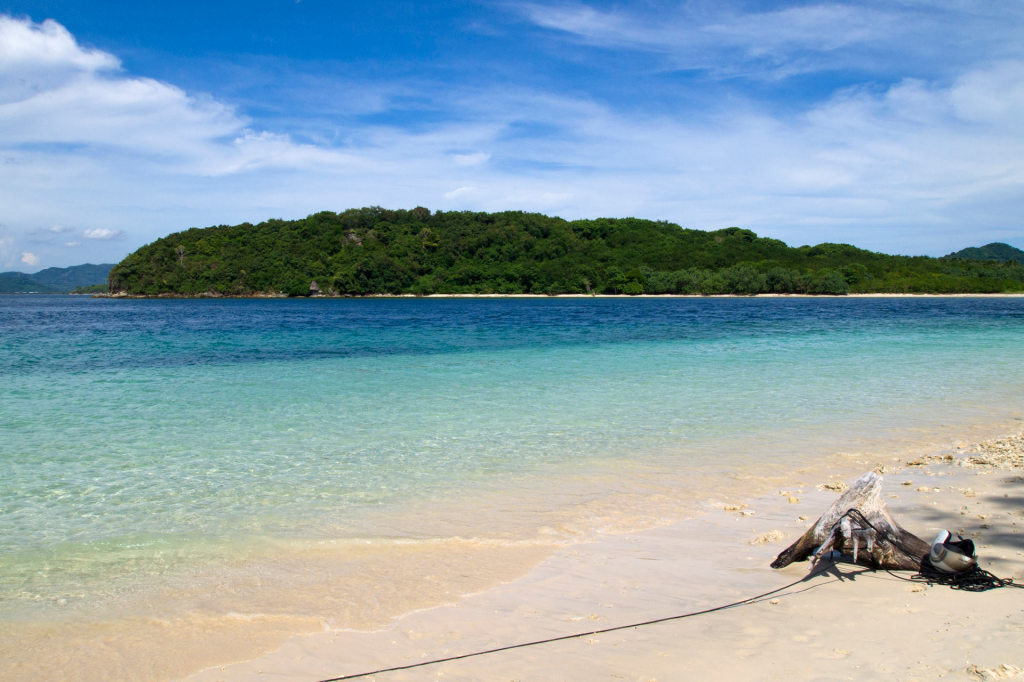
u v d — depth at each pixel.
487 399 15.27
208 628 4.79
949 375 19.14
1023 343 29.81
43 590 5.49
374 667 4.16
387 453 10.29
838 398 15.24
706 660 4.06
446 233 160.00
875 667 3.86
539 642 4.42
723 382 17.94
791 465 9.49
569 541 6.50
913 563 5.39
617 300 118.12
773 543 6.34
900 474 8.83
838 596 5.01
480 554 6.18
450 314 66.19
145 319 57.97
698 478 8.84
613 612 4.86
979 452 10.07
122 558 6.18
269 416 13.31
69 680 4.12
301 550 6.33
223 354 26.09
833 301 104.81
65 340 33.44
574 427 12.17
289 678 4.06
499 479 8.83
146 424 12.56
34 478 8.91
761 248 150.25
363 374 19.80
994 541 5.98
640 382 17.97
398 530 6.88
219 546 6.46
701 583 5.38
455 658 4.23
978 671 3.71
